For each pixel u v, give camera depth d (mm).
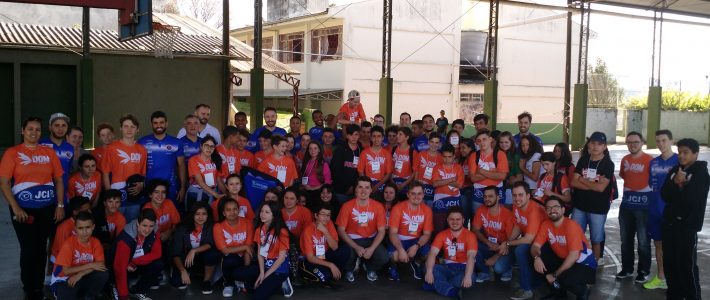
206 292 6242
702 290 6555
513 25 28891
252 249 6230
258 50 14953
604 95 33438
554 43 32719
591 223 6852
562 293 6137
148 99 16375
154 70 16391
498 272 6699
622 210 6891
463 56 30828
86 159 6074
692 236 5688
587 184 6734
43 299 5816
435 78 29344
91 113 13609
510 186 7492
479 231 6859
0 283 6336
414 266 6895
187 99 16844
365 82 27922
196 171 6758
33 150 5652
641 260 6734
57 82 15430
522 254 6246
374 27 27984
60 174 5828
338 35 27891
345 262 6684
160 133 6770
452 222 6262
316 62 29484
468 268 6234
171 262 6348
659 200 6352
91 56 14906
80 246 5465
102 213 6047
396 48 28156
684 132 32469
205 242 6168
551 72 32781
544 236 6137
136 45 15711
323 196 7000
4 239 8180
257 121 14969
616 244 8789
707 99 33406
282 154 7355
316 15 27562
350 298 6191
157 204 6328
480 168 7355
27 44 14258
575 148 24859
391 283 6746
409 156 7930
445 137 8648
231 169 7168
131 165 6453
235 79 19812
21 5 17609
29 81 15125
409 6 28344
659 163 6352
